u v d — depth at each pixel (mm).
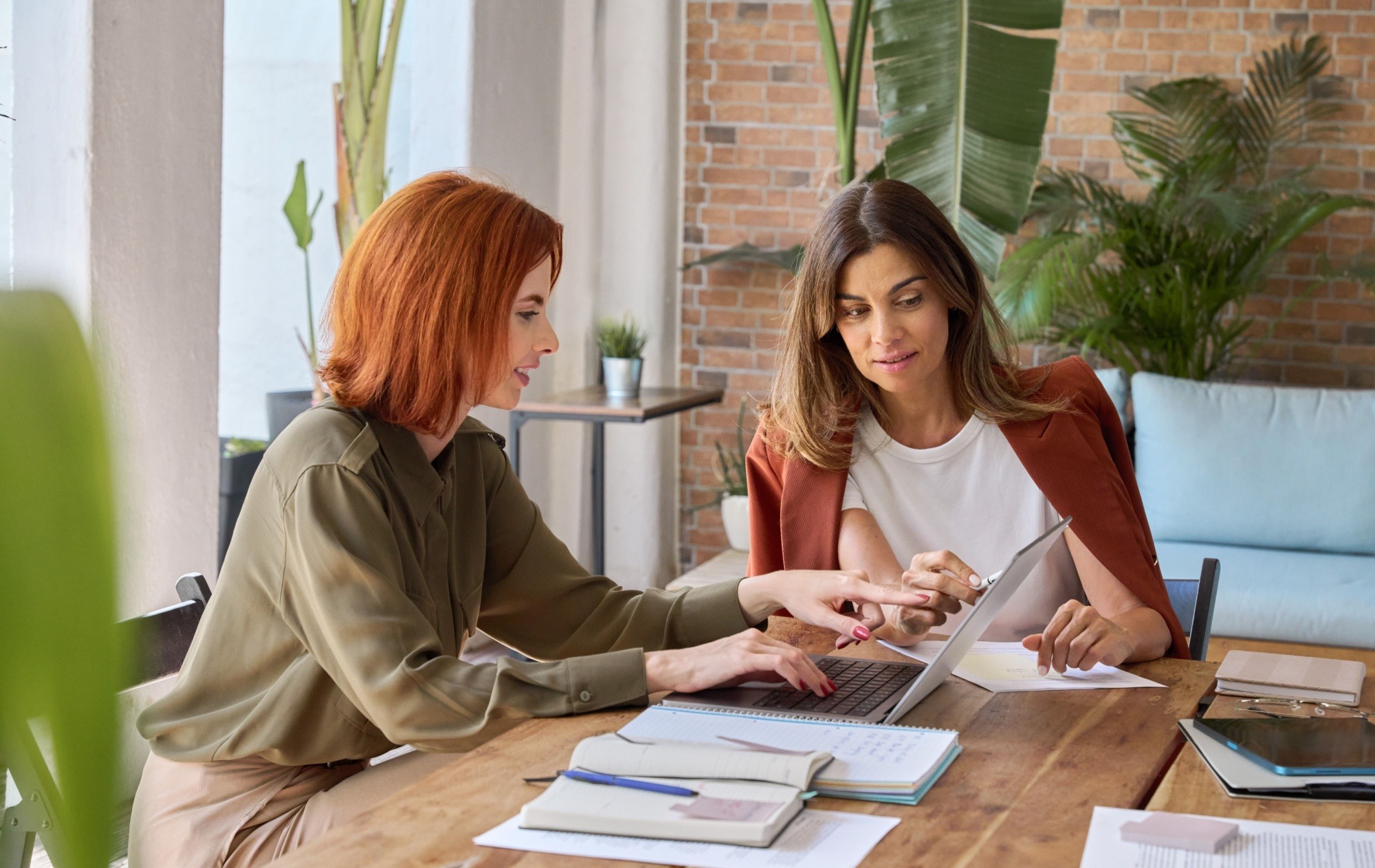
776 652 1378
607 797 1036
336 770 1475
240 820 1409
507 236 1430
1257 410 3941
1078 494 1891
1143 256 4648
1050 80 3455
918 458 1976
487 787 1113
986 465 1965
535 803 1021
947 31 3488
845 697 1393
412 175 3969
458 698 1279
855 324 1877
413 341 1415
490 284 1420
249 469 3803
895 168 3551
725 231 5223
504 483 1705
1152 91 4789
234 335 3941
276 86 3842
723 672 1364
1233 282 4605
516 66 4164
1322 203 4480
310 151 3848
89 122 2346
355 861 945
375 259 1428
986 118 3482
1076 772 1161
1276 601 3418
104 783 191
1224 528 3875
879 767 1117
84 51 2336
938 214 1876
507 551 1696
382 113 3850
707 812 1000
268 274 3906
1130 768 1176
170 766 1451
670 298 5180
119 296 2424
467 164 3900
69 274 2375
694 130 5199
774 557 2078
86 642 183
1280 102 4789
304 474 1359
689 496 5355
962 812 1053
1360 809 1067
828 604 1595
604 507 4246
